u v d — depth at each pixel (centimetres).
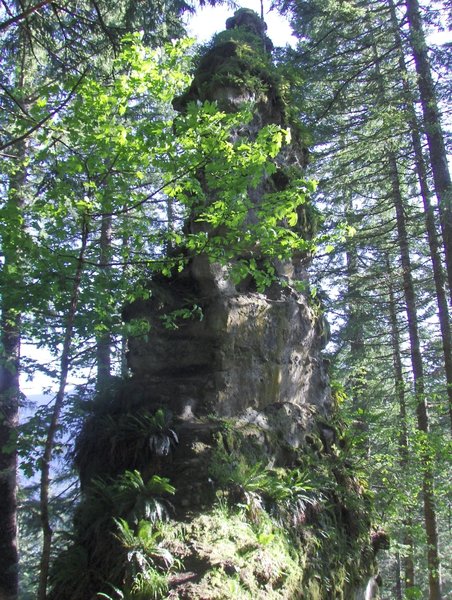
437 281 1162
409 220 1255
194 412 636
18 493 1072
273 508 566
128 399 636
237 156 450
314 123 1159
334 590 564
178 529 491
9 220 438
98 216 476
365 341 1500
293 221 476
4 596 867
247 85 769
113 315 605
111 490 530
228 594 433
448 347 1133
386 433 981
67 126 454
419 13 1123
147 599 421
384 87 1158
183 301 696
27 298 495
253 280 746
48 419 544
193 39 445
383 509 861
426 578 1505
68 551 494
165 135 439
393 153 1230
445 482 1050
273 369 716
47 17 773
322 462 713
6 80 872
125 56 440
